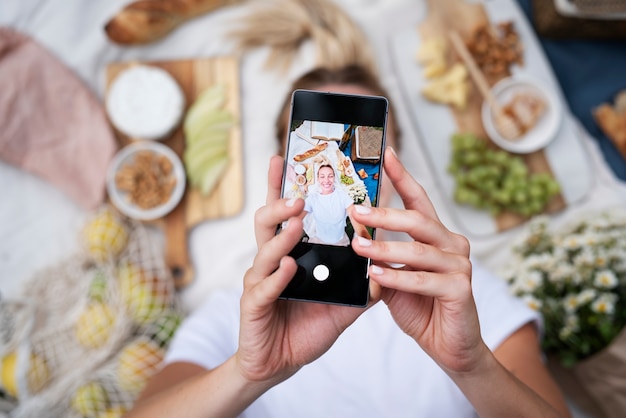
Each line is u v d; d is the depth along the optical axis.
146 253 1.30
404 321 0.61
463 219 1.41
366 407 0.88
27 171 1.42
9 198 1.42
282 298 0.59
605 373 1.10
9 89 1.35
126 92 1.37
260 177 1.43
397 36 1.45
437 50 1.40
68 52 1.42
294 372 0.61
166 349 1.21
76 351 1.22
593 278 1.11
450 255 0.54
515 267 1.21
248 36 1.43
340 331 0.60
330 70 1.14
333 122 0.60
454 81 1.40
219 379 0.62
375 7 1.47
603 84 1.44
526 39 1.44
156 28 1.38
